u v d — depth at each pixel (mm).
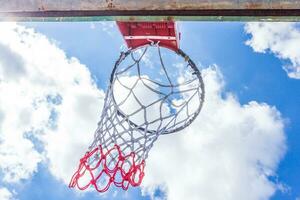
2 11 2311
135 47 3203
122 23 2859
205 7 2004
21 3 2244
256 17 2029
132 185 3611
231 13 2033
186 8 2037
